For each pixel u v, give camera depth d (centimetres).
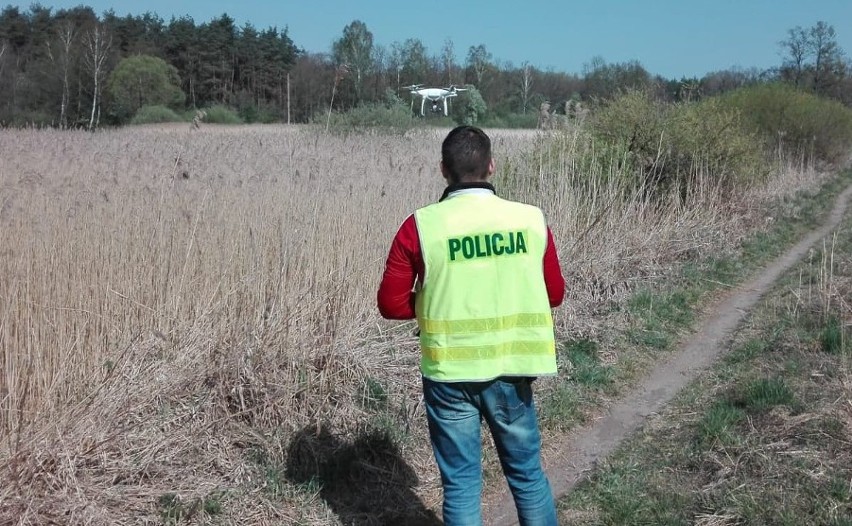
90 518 374
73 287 499
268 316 547
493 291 319
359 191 795
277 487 432
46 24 5684
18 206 603
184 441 448
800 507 416
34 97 4375
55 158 1100
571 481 474
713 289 933
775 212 1468
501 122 3775
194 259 578
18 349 429
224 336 521
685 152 1252
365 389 530
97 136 1977
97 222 584
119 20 6078
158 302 545
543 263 333
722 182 1311
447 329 318
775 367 633
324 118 2433
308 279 589
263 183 793
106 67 4794
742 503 421
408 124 2531
